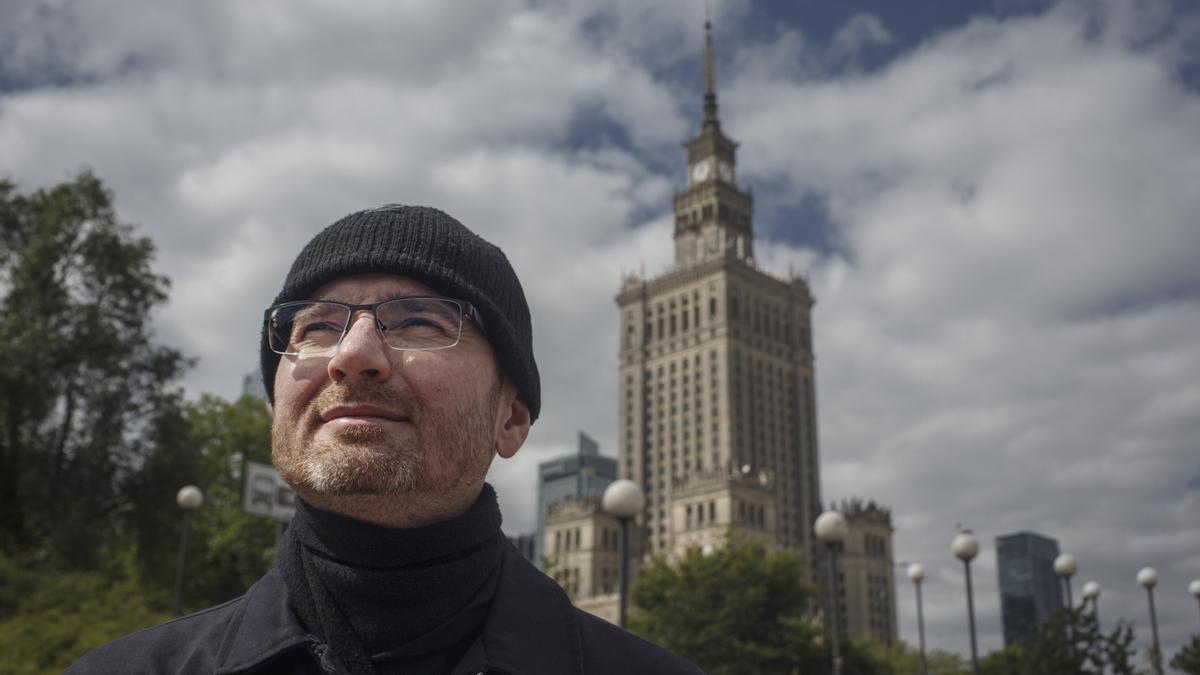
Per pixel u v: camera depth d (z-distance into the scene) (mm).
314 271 1828
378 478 1608
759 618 47688
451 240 1899
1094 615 34375
